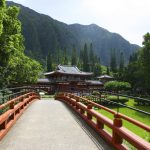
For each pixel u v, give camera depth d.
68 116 18.17
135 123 7.73
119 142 9.62
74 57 178.25
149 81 68.31
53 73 97.62
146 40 69.44
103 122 11.23
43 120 16.19
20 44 31.47
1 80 28.08
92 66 171.75
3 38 22.94
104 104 46.41
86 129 13.34
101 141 10.80
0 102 18.58
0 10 20.53
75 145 10.17
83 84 99.69
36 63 60.22
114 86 73.31
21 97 19.88
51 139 11.14
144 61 67.56
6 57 23.62
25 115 18.38
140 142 7.46
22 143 10.41
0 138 10.68
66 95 31.59
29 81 56.22
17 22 25.59
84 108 16.14
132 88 82.69
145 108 49.28
